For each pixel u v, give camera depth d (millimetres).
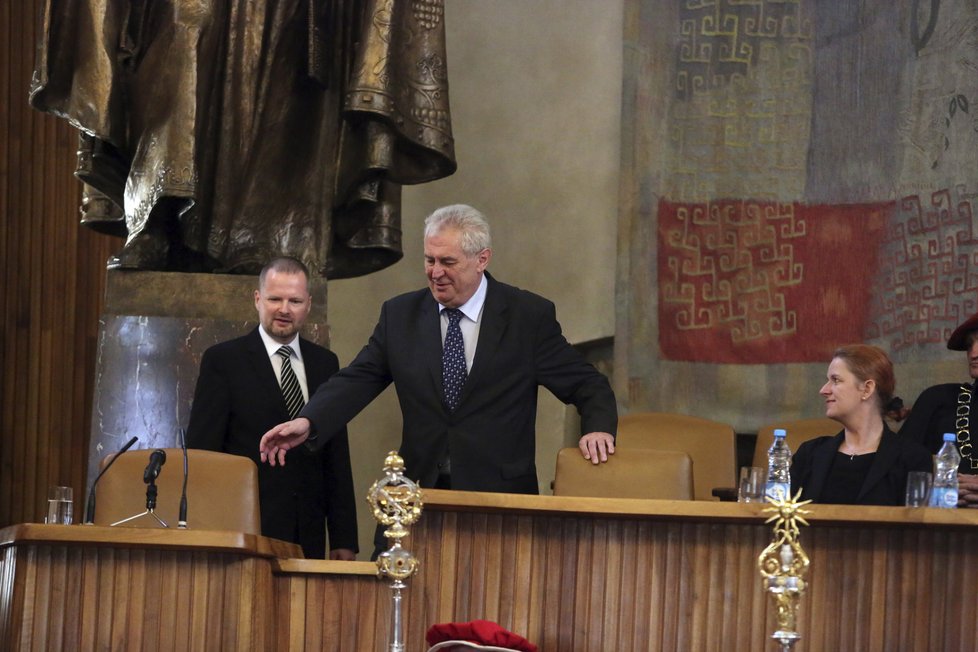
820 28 10102
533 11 11133
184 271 8453
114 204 8633
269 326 6785
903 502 5848
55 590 4605
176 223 8266
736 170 10195
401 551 4422
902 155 9758
